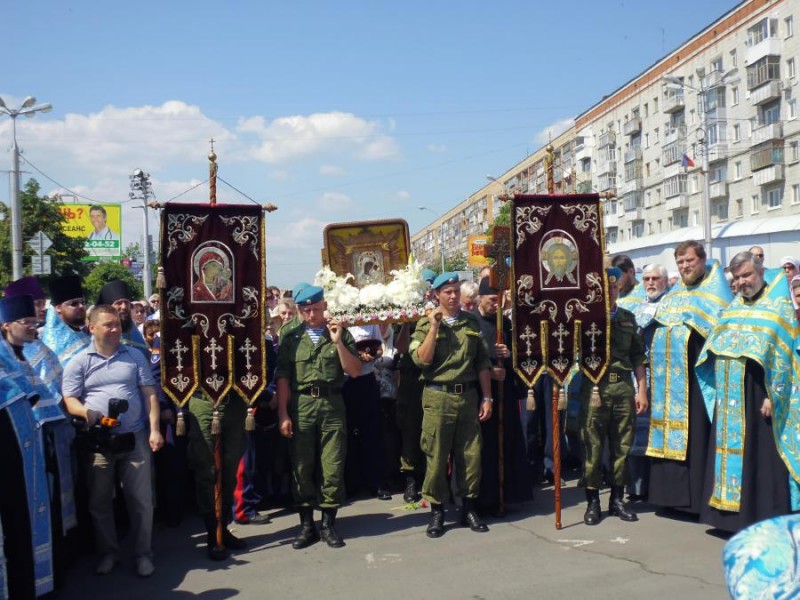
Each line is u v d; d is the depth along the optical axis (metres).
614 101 49.69
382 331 8.09
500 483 6.79
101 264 34.16
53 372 5.62
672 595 4.89
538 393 8.28
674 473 6.54
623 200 48.62
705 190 25.45
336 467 6.17
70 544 5.88
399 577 5.39
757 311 5.94
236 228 6.07
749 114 36.78
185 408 6.49
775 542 2.84
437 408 6.30
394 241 8.41
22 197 31.62
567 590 5.04
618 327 6.62
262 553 6.04
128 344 6.48
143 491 5.62
